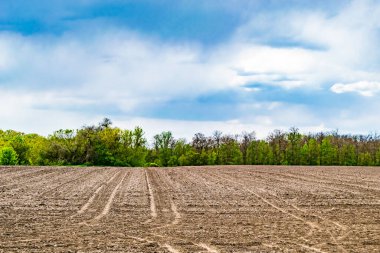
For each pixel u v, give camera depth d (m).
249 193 27.02
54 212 18.58
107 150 91.12
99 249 11.88
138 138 95.25
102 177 40.50
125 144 94.69
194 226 15.71
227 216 18.17
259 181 36.81
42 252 11.42
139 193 26.55
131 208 20.19
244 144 108.12
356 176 43.22
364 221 17.14
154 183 34.28
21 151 89.56
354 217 18.16
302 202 22.92
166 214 18.55
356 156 102.50
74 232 14.31
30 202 21.48
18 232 14.17
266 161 104.75
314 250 12.05
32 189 27.73
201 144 111.00
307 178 40.38
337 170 54.75
